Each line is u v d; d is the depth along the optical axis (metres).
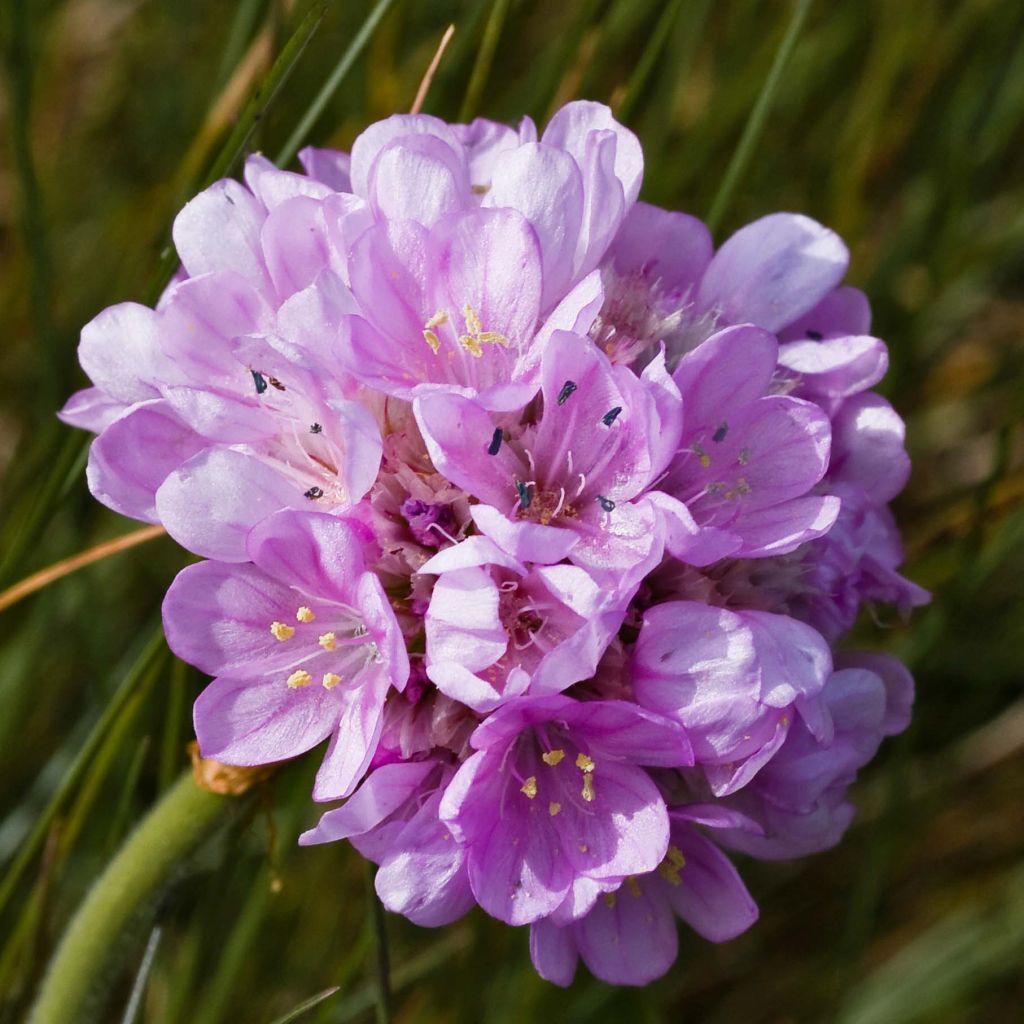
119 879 0.14
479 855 0.13
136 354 0.14
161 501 0.13
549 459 0.13
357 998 0.15
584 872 0.13
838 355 0.14
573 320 0.13
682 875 0.14
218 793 0.14
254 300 0.14
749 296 0.14
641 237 0.14
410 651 0.13
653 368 0.13
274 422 0.14
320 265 0.14
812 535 0.13
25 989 0.15
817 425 0.14
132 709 0.15
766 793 0.14
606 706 0.13
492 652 0.13
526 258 0.13
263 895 0.15
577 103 0.14
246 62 0.15
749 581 0.14
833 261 0.14
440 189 0.14
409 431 0.14
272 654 0.13
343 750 0.13
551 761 0.13
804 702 0.13
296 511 0.13
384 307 0.13
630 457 0.13
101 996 0.14
